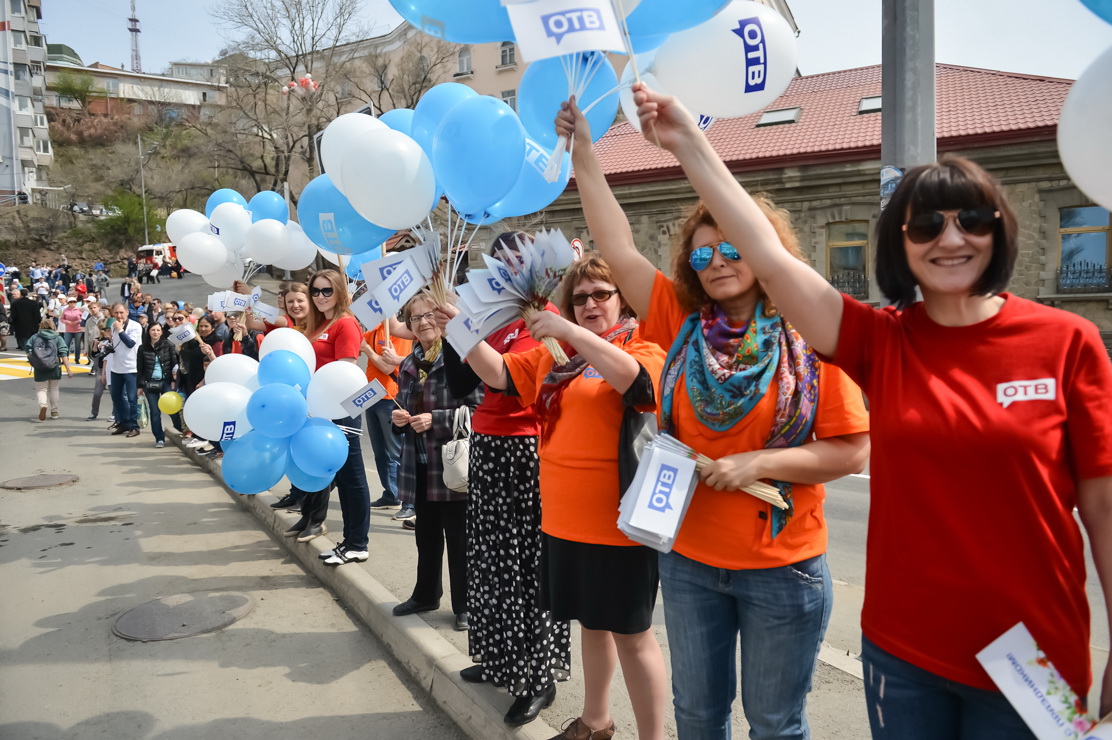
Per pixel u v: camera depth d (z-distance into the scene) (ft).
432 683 10.15
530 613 8.73
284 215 17.69
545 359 8.25
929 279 4.45
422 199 8.84
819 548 5.99
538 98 7.69
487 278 7.20
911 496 4.43
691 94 6.77
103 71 261.44
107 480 24.03
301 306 16.87
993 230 4.31
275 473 13.11
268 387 12.64
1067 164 4.39
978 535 4.23
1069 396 4.18
